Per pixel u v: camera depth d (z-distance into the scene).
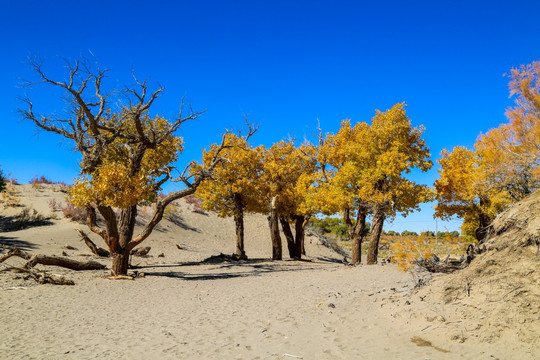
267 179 28.12
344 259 21.39
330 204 20.80
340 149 22.67
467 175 19.38
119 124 17.64
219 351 5.96
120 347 6.43
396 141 18.66
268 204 27.86
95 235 28.02
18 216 29.55
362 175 19.27
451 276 7.27
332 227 60.31
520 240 6.42
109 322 8.44
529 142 8.92
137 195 15.20
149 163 20.89
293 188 27.66
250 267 22.19
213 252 32.47
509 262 6.29
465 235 21.41
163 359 5.68
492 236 7.25
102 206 15.22
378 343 5.80
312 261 29.42
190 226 41.66
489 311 5.71
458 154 21.12
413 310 6.73
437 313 6.29
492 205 18.05
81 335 7.34
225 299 10.95
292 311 8.54
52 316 9.08
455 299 6.42
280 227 47.81
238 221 27.86
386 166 18.39
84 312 9.55
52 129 15.06
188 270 20.12
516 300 5.62
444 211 21.28
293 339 6.39
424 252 9.20
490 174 10.97
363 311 7.71
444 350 5.29
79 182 14.70
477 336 5.40
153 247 29.70
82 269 17.31
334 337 6.30
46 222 29.31
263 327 7.30
